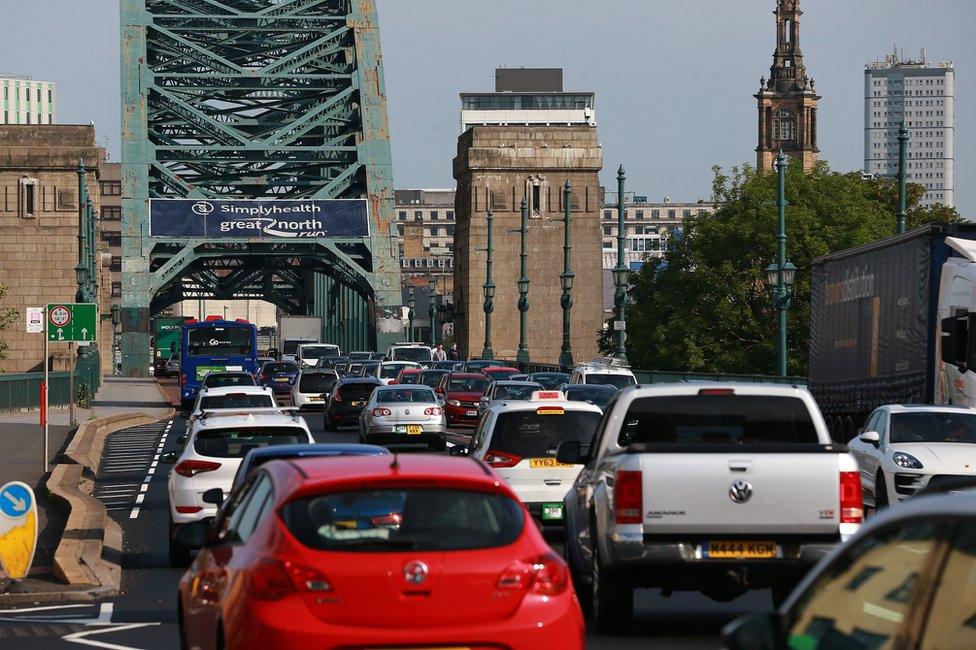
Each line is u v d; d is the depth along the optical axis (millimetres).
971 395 60500
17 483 40594
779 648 11953
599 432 33781
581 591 33469
